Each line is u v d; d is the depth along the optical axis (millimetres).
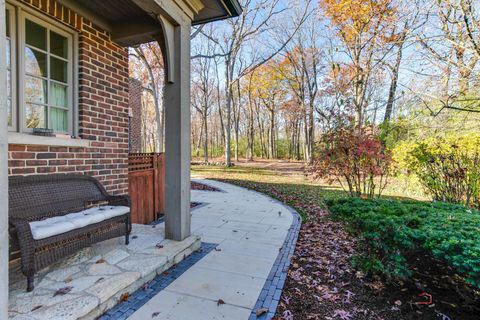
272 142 27141
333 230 4359
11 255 2406
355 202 3154
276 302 2221
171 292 2338
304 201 6711
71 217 2521
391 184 7676
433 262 2250
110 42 3664
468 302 2070
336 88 12367
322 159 4719
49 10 2809
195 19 3695
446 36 4387
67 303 1864
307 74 17359
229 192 8102
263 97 23406
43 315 1723
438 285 2387
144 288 2375
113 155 3746
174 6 2971
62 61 3162
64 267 2455
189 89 3295
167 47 3025
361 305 2203
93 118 3395
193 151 30828
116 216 2840
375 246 2477
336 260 3121
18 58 2629
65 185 2924
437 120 5398
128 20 3539
